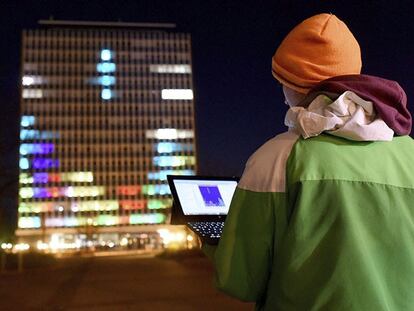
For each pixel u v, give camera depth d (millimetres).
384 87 1641
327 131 1583
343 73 1697
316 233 1453
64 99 117625
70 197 114188
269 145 1622
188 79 123875
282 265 1467
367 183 1508
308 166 1508
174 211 2326
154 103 121250
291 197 1505
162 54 124250
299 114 1610
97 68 120375
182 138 120875
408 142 1708
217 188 2430
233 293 1581
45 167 113938
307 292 1416
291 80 1735
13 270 30375
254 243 1530
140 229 115375
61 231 112312
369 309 1365
